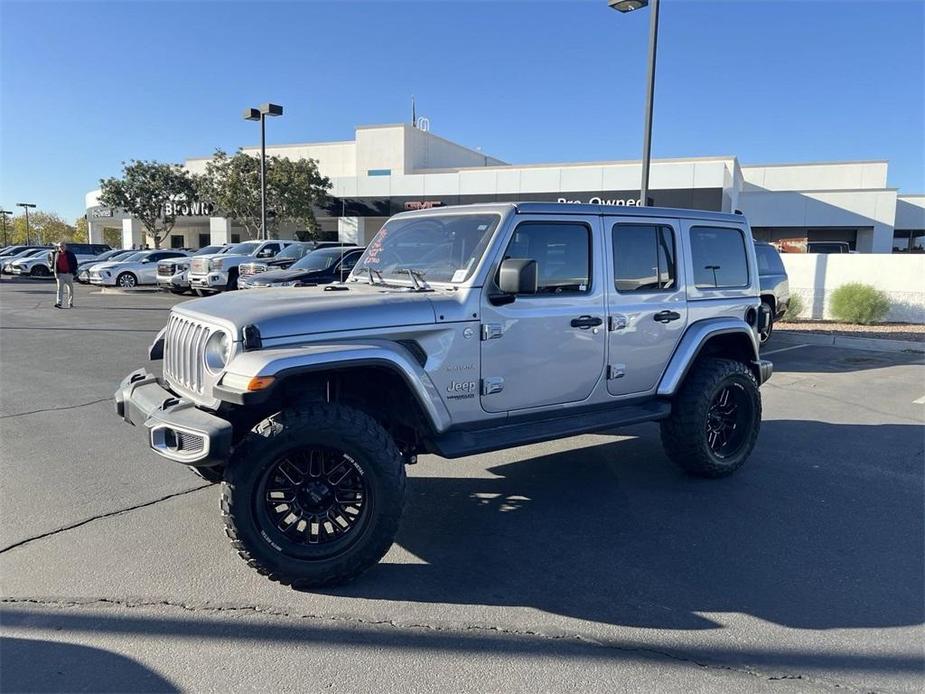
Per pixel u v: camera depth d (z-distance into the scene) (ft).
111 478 17.22
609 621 11.04
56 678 9.36
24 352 35.94
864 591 12.10
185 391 13.07
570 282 15.14
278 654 10.01
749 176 150.71
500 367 14.03
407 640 10.43
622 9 42.55
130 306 62.49
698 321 17.74
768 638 10.58
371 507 11.96
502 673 9.62
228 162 129.80
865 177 144.25
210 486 16.72
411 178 123.65
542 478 18.04
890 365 35.96
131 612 11.11
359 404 13.55
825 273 55.16
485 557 13.37
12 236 313.53
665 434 17.69
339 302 12.64
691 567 12.98
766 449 20.81
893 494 16.97
